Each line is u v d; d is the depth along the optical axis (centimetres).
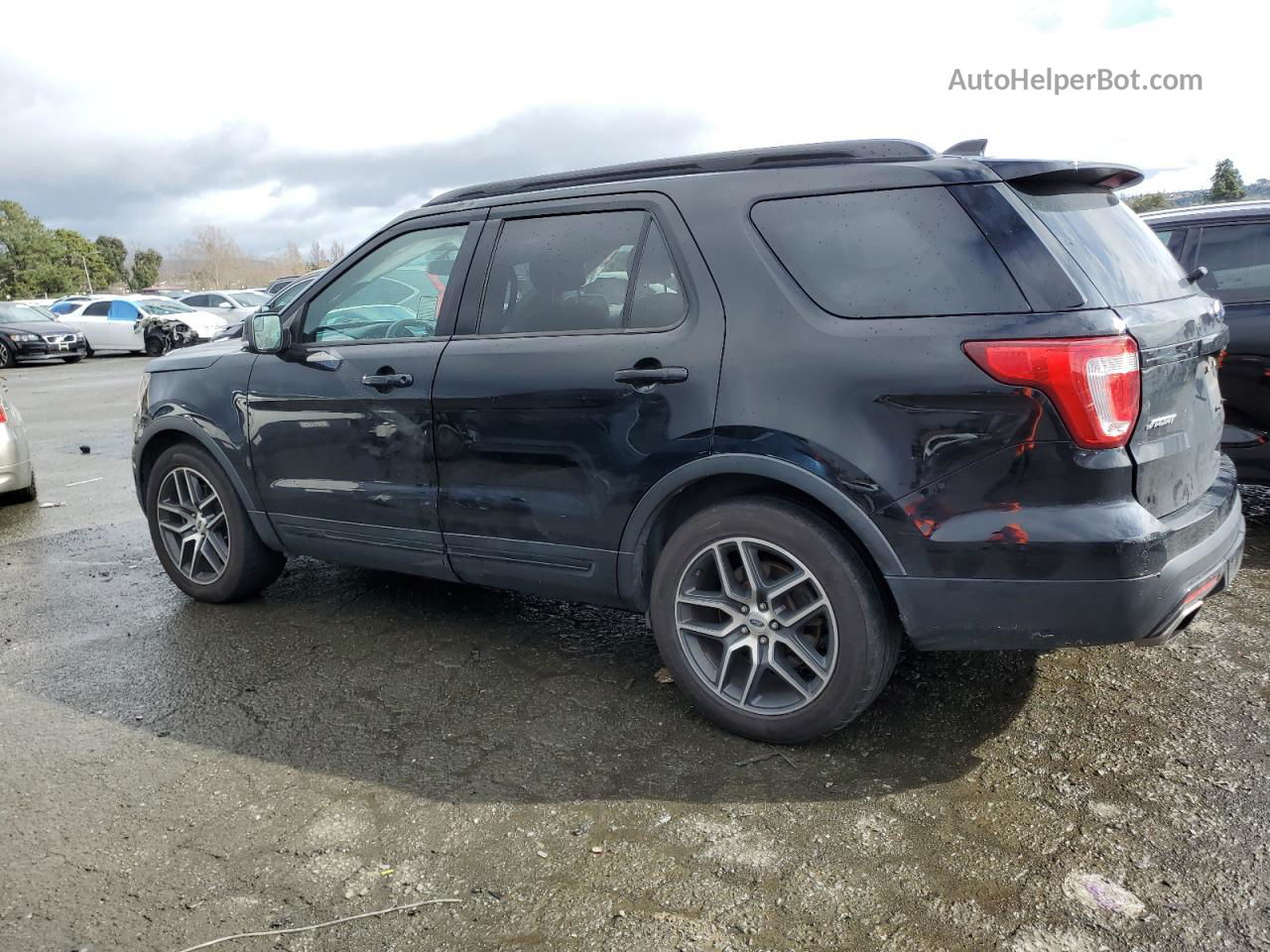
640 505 313
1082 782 278
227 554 447
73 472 873
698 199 309
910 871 241
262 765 306
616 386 312
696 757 301
